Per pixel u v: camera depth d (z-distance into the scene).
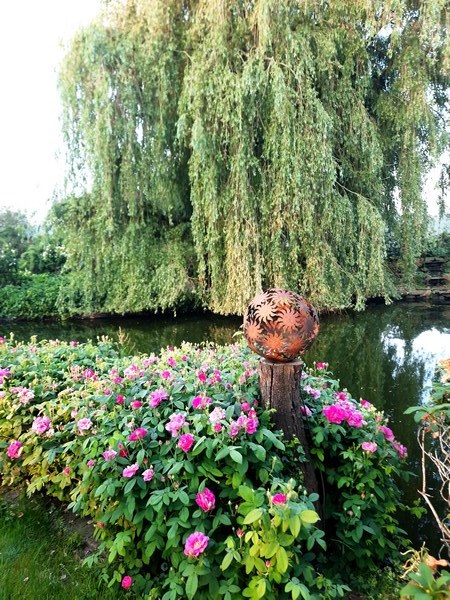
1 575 1.43
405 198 6.75
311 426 1.59
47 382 2.02
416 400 3.48
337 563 1.50
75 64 6.11
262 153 5.95
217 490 1.35
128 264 7.09
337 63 5.68
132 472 1.28
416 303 9.33
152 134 6.38
